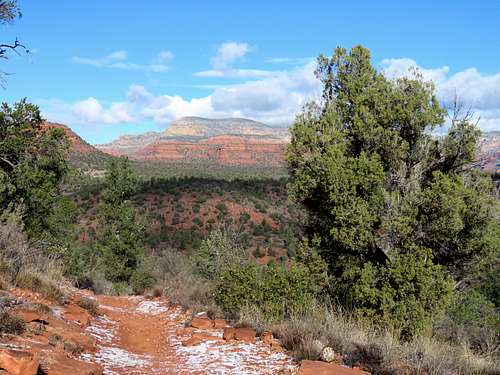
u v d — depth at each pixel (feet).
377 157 41.68
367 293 37.60
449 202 37.40
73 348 22.02
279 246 164.45
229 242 83.35
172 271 88.84
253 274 39.42
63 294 37.81
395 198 41.60
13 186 52.01
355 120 43.68
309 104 49.39
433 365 21.93
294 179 48.11
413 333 35.29
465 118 42.91
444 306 36.81
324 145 44.73
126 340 32.01
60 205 61.00
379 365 22.17
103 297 59.52
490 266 44.73
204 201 205.36
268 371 21.71
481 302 43.88
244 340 28.48
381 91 45.50
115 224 100.83
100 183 216.13
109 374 20.15
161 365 23.65
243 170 473.26
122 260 98.58
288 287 36.94
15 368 15.05
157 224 184.34
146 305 55.31
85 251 100.01
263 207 202.08
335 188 40.68
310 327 27.91
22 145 56.44
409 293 36.96
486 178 41.52
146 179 286.46
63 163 62.80
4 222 43.27
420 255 38.24
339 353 24.21
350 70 49.37
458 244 40.11
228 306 38.55
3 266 34.12
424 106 42.75
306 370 19.77
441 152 43.60
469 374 22.21
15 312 24.36
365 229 40.19
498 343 31.73
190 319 38.65
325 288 44.78
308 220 48.70
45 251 49.88
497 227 40.01
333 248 45.16
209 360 24.12
